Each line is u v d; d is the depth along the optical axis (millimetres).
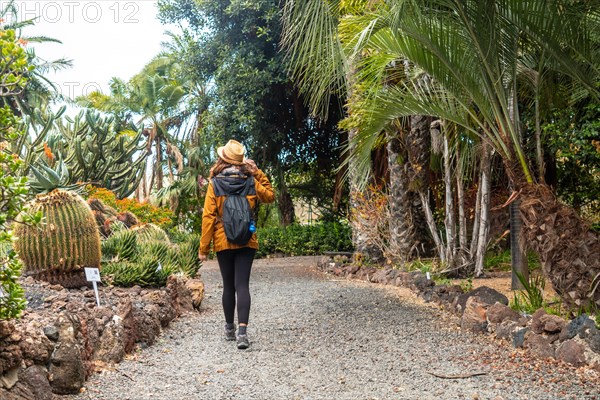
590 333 3932
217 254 4871
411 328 5348
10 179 3033
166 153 23016
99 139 12633
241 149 4875
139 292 5789
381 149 12398
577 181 12422
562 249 5031
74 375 3422
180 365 4137
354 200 10766
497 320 4977
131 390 3549
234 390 3574
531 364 4012
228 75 16391
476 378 3752
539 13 5062
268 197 4945
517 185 5395
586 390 3447
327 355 4422
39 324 3482
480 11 4984
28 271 5566
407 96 6227
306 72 5426
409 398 3391
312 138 18109
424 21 5113
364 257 10906
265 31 14992
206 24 17453
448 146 9203
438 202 12727
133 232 7586
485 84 5387
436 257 10305
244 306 4684
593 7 5496
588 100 8859
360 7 5875
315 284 9016
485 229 9438
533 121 9156
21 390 3113
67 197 5738
